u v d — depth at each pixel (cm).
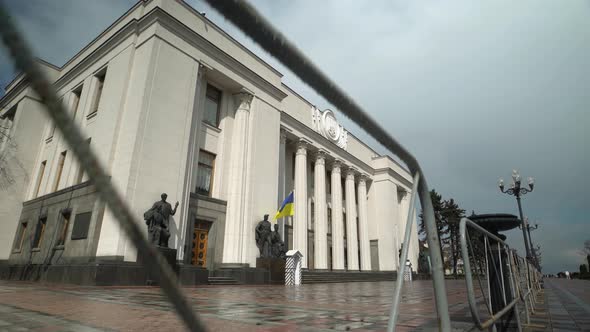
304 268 2483
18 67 39
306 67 98
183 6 1877
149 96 1616
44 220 1850
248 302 845
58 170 2000
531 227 2684
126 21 1922
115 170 1547
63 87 2283
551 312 747
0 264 1961
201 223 1850
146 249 55
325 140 3172
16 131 2180
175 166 1662
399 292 169
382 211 3800
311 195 3184
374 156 4109
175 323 504
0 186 2061
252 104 2227
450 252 5075
